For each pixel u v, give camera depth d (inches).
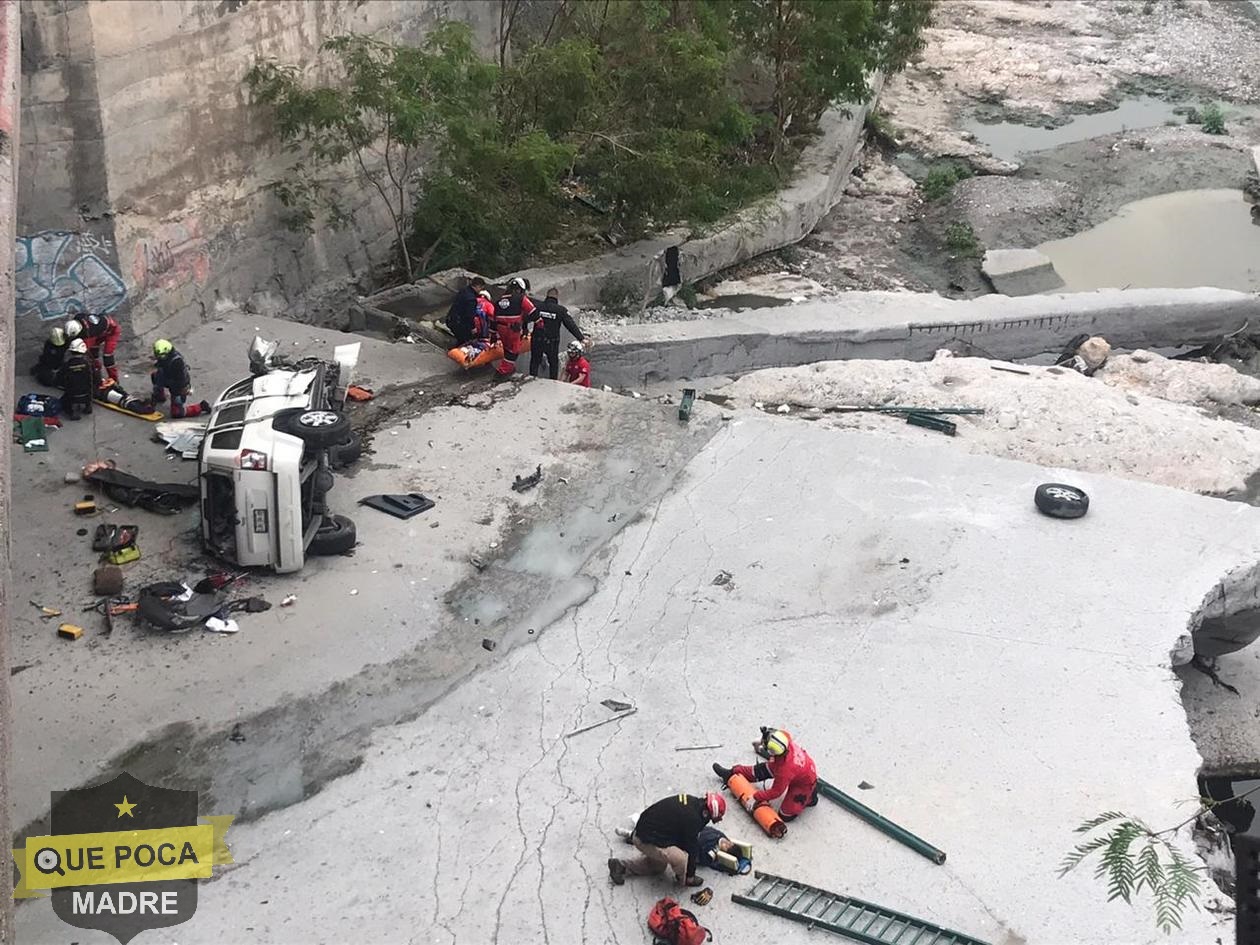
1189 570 469.7
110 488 503.5
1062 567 472.7
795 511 511.5
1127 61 1371.8
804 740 392.5
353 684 413.4
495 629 443.2
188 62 628.4
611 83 830.5
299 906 335.3
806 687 415.5
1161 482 613.6
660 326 786.2
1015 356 839.7
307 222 732.0
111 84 583.5
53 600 443.8
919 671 422.3
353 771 381.4
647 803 368.8
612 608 456.4
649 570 477.1
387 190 809.5
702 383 771.4
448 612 450.0
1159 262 958.4
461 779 378.6
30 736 384.2
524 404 595.2
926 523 501.0
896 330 812.0
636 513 511.5
